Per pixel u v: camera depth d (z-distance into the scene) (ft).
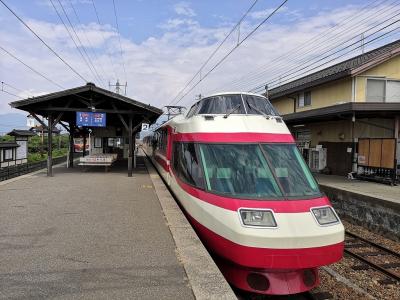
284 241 15.51
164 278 13.69
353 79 53.88
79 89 46.03
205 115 22.80
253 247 15.58
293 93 70.03
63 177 45.70
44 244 17.56
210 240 18.08
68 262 15.16
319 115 49.93
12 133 88.74
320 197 18.33
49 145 47.34
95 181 41.65
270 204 16.98
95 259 15.57
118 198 30.37
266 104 24.34
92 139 68.80
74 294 12.18
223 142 20.71
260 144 20.48
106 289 12.64
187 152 23.09
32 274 13.83
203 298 12.02
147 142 100.42
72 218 23.03
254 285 16.49
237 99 23.66
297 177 19.29
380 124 53.21
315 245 15.85
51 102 48.34
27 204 27.50
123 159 82.74
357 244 30.42
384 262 26.18
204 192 19.17
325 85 61.05
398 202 31.71
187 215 22.06
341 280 22.36
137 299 11.94
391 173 45.44
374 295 20.68
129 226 21.13
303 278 16.40
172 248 17.16
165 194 31.83
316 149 62.54
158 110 48.29
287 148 20.94
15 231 19.85
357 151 53.01
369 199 35.60
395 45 55.36
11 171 60.03
